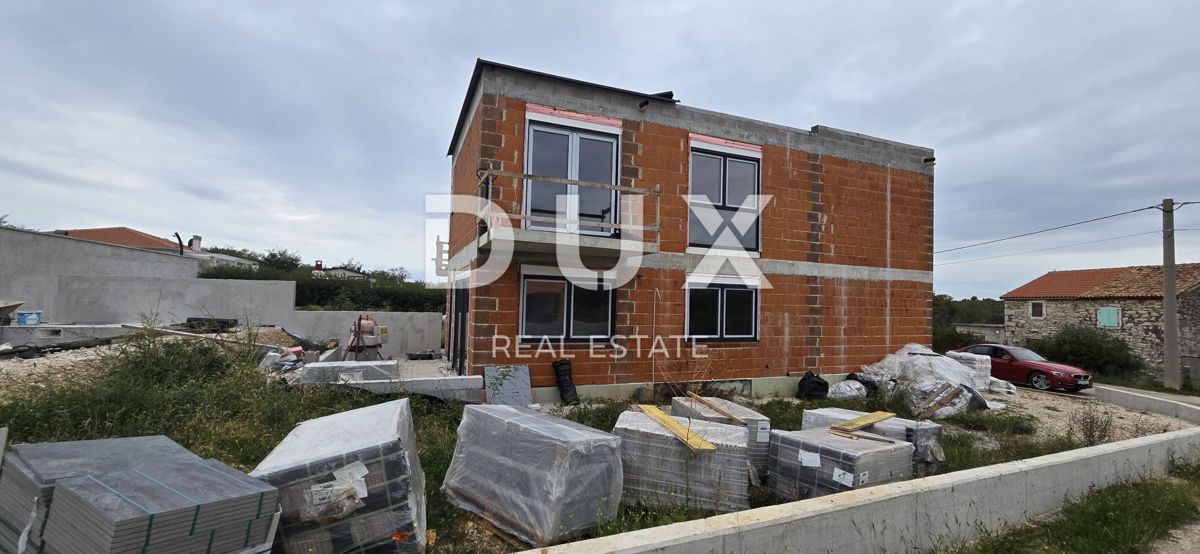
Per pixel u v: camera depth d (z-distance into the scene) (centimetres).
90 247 1739
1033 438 832
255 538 279
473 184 956
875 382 1120
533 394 902
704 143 1041
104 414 558
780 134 1120
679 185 1015
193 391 649
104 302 1459
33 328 1200
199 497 264
